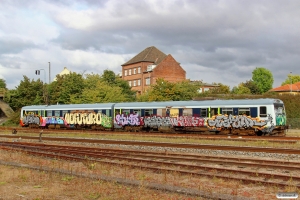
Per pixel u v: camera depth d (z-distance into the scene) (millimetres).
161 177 13945
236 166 15750
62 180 13266
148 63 87000
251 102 30547
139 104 37531
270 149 19750
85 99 56031
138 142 25234
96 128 41219
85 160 17688
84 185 12320
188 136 29234
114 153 19891
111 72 70375
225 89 71500
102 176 13320
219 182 12805
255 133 30531
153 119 36188
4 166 16219
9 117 59406
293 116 44125
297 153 18859
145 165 16141
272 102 29781
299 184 12117
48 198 10914
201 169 15117
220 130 32062
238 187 12031
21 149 22312
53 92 64125
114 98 55406
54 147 23891
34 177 13734
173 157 17938
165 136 30281
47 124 46281
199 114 33219
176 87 55969
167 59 83500
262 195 11094
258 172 13641
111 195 11180
